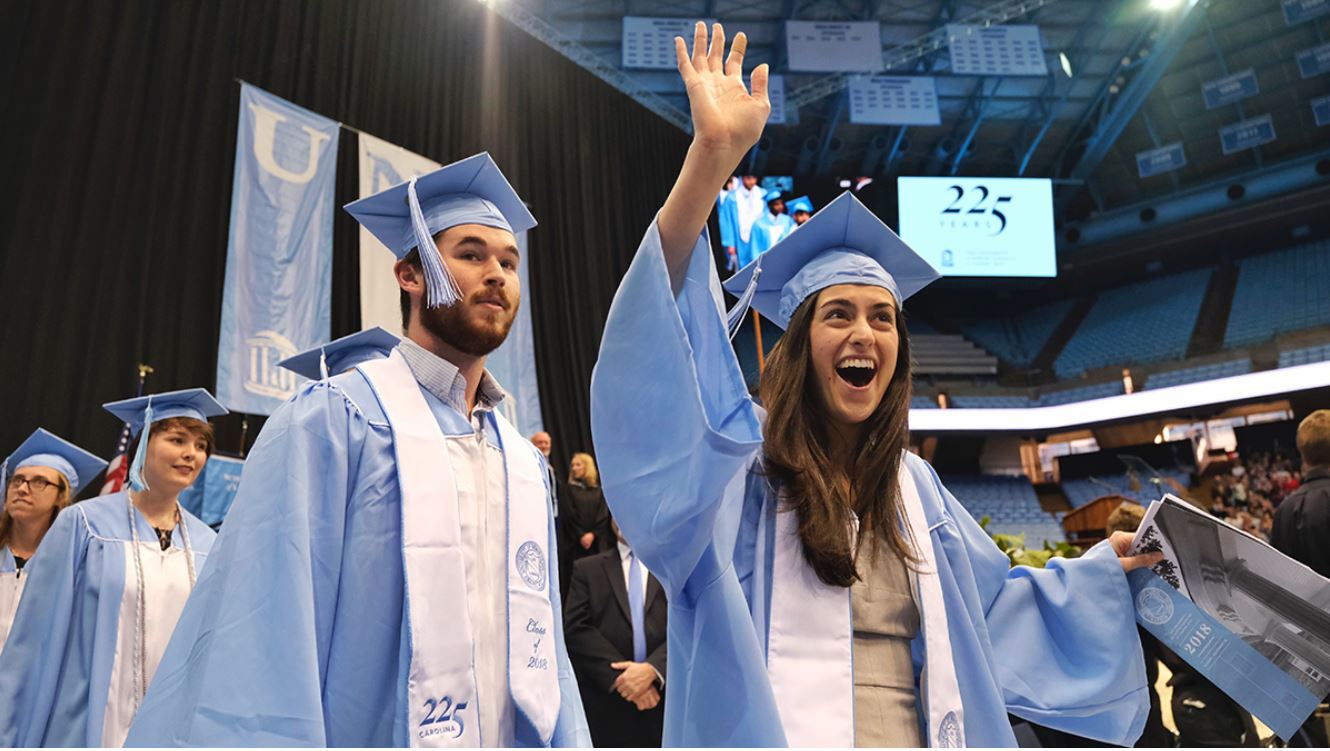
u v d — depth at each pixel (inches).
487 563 70.2
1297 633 74.4
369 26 348.2
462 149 374.6
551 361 401.4
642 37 599.5
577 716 73.0
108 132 266.5
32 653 123.0
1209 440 780.6
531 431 352.8
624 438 57.8
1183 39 682.2
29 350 240.1
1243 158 826.8
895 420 71.7
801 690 59.9
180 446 140.9
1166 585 78.4
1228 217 833.5
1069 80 729.6
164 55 283.3
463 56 385.1
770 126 711.1
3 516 166.6
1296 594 75.2
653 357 57.3
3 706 119.3
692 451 53.6
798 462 66.8
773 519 65.9
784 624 61.8
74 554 129.1
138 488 134.2
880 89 669.9
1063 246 884.0
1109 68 722.2
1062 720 75.9
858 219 75.2
